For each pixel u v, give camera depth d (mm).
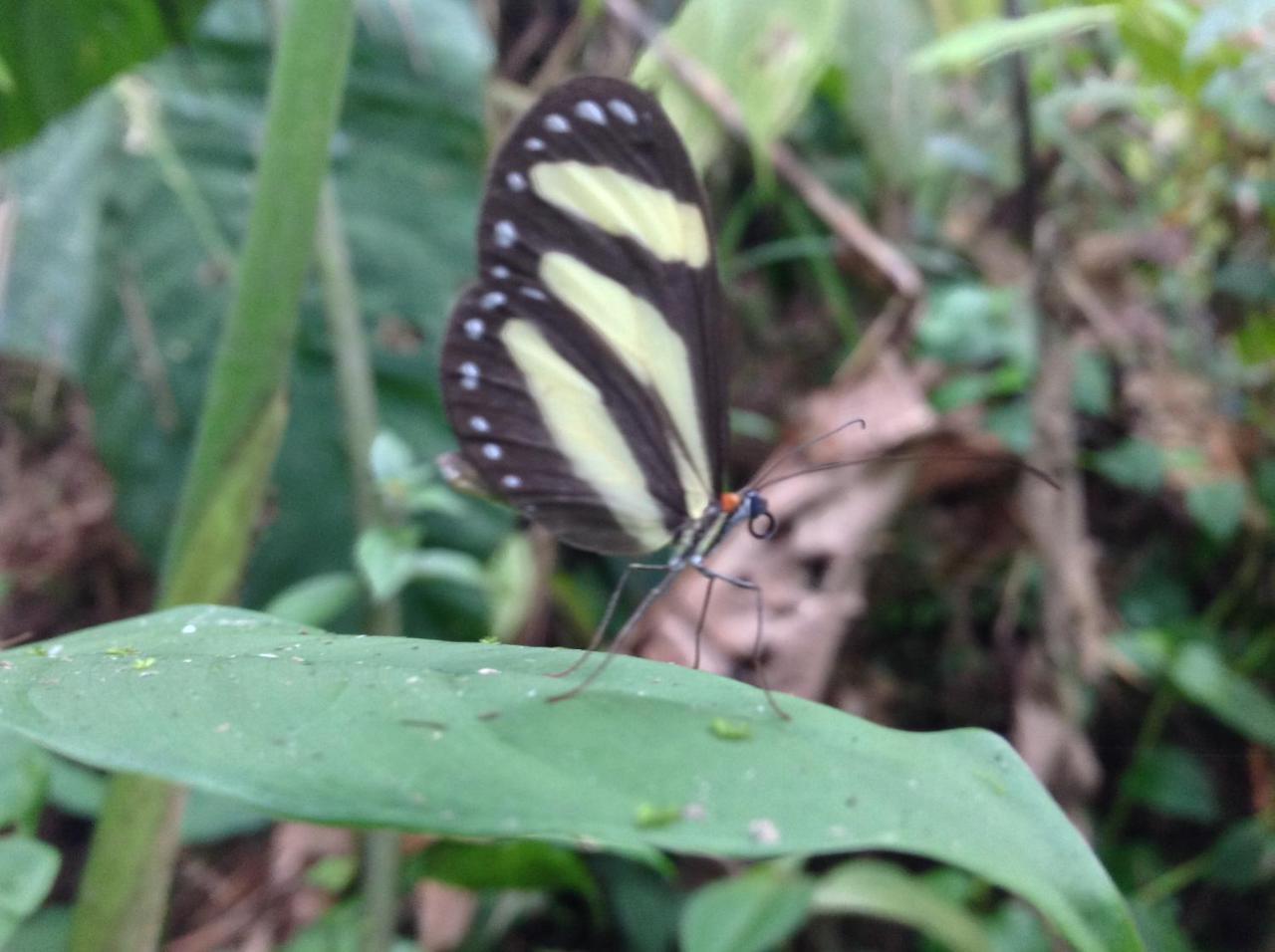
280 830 111
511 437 74
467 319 73
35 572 134
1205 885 118
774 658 109
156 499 116
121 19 92
